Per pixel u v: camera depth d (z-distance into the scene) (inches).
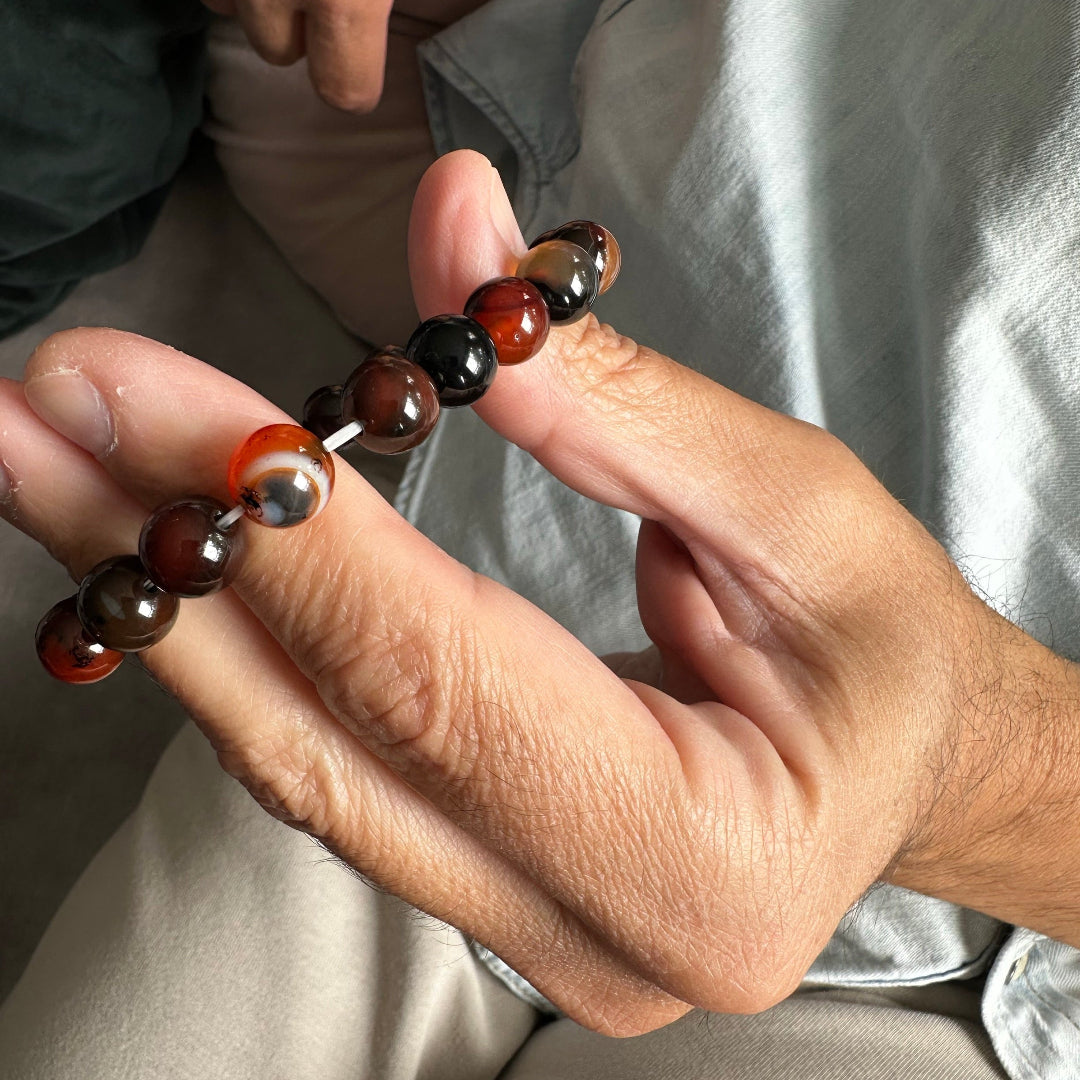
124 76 12.1
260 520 5.4
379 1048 9.7
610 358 6.7
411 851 6.9
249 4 11.6
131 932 9.5
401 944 9.8
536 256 6.3
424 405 5.7
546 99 12.3
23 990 9.9
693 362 10.5
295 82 13.4
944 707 7.3
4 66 10.9
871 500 7.4
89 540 6.1
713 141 9.9
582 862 6.4
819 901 6.8
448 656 6.0
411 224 6.5
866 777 6.9
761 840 6.5
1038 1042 10.0
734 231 9.9
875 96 9.9
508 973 10.4
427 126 13.5
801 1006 10.2
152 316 14.4
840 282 10.1
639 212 10.5
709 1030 10.0
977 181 9.0
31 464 5.9
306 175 14.0
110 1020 9.1
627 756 6.3
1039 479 9.7
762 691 7.1
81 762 13.3
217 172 15.3
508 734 6.1
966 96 9.2
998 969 9.9
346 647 5.9
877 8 9.9
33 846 13.0
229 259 15.0
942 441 9.4
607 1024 7.7
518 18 12.2
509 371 6.4
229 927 9.5
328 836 6.8
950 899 9.1
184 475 5.8
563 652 6.4
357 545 5.8
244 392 5.9
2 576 13.2
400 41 13.1
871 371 10.1
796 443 7.2
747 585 7.2
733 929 6.6
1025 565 10.1
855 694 7.0
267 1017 9.4
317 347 14.7
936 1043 10.0
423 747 6.1
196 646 6.3
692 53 10.5
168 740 13.6
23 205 11.9
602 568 10.7
